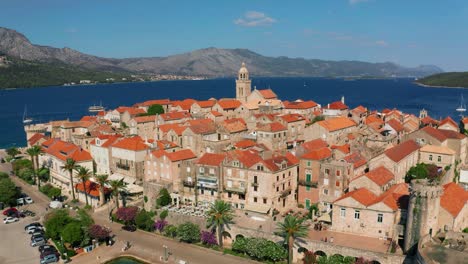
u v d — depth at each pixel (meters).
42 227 128.62
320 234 104.38
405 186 108.62
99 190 145.62
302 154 135.25
